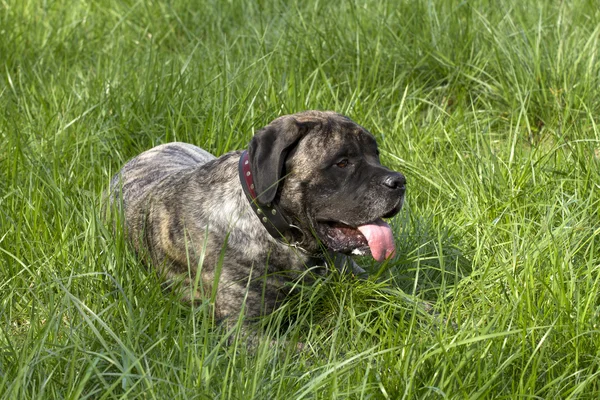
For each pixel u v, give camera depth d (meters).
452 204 6.04
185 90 7.37
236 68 7.73
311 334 4.90
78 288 5.00
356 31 8.20
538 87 7.47
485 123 7.56
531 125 7.54
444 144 6.97
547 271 4.87
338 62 7.98
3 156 6.68
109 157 6.85
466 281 5.03
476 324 4.52
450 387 3.92
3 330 4.54
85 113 7.03
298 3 9.24
